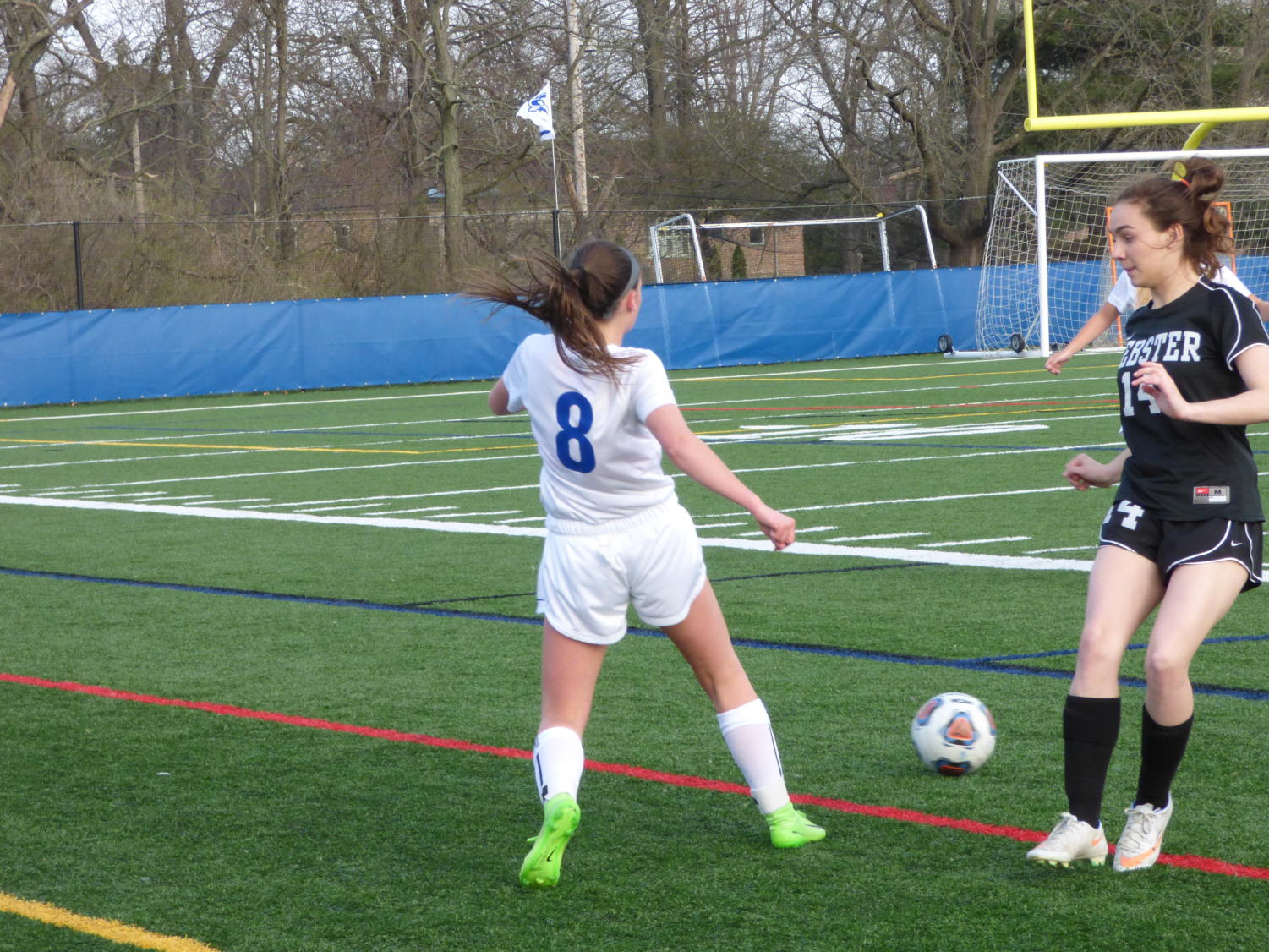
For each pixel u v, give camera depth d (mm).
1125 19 89250
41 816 10188
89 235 70000
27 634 16641
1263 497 24453
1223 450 8375
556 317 8234
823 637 15406
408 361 66938
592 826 9742
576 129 80812
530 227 86500
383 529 24141
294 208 91625
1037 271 73562
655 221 95188
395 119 88062
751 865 8922
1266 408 8023
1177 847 9031
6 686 14180
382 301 66375
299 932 8039
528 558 20984
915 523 23078
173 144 96062
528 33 84938
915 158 100625
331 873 8961
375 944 7840
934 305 74500
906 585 18094
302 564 20984
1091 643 8508
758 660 14469
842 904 8250
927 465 30766
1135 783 10367
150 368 62688
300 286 73938
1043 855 8625
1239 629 15164
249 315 64188
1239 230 70000
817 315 72438
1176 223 8461
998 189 75250
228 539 23609
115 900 8578
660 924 8023
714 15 96938
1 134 78938
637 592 8617
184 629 16750
